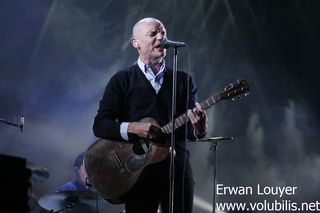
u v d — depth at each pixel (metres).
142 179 9.05
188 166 9.10
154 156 8.99
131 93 9.40
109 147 9.44
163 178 8.95
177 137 9.12
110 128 9.23
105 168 9.36
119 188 9.17
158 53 9.38
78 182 17.33
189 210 8.93
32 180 16.00
